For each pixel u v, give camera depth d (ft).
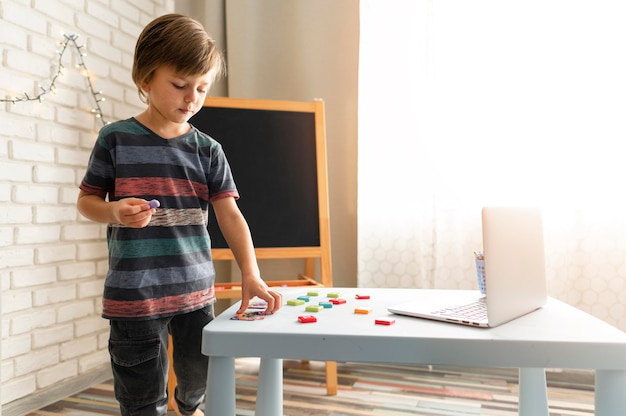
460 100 6.48
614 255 6.04
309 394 5.70
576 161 6.13
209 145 4.03
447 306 3.09
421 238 6.58
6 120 5.18
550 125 6.19
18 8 5.27
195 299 3.78
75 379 5.95
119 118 6.73
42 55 5.58
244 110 6.19
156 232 3.67
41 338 5.57
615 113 6.02
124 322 3.56
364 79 6.75
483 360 2.41
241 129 6.15
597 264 6.08
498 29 6.37
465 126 6.47
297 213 6.15
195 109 3.67
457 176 6.50
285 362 6.91
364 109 6.77
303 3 7.31
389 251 6.73
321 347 2.49
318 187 6.21
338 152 7.21
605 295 6.07
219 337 2.55
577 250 6.17
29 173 5.46
